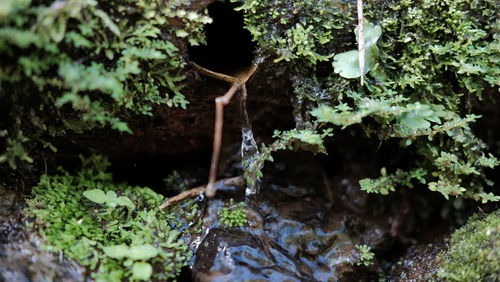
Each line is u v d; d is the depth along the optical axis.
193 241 1.67
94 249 1.45
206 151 2.04
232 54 1.76
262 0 1.52
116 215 1.63
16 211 1.48
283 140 1.66
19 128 1.42
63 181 1.72
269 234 1.77
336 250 1.79
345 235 1.87
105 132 1.72
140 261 1.44
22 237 1.40
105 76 1.33
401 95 1.56
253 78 1.67
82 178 1.79
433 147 1.73
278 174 2.07
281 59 1.56
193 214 1.75
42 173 1.71
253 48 1.70
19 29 1.18
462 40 1.58
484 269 1.42
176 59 1.50
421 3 1.56
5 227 1.42
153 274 1.46
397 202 2.13
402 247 2.04
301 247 1.75
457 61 1.61
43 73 1.31
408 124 1.57
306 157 2.15
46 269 1.34
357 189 2.16
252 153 1.78
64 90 1.37
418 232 2.07
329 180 2.16
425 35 1.61
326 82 1.67
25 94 1.36
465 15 1.60
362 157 2.19
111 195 1.61
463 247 1.58
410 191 2.13
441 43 1.63
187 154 2.03
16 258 1.34
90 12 1.29
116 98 1.34
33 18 1.20
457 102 1.69
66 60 1.29
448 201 2.02
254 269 1.52
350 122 1.47
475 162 1.73
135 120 1.69
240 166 2.03
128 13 1.37
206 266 1.52
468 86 1.64
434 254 1.74
